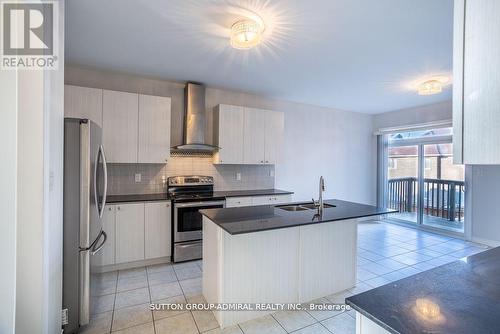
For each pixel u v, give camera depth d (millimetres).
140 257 3133
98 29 2275
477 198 4234
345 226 2604
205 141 3959
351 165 5512
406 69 3137
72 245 1905
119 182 3479
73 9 1971
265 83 3725
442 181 4855
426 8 1939
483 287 1022
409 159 5328
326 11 1984
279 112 4254
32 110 1393
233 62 2986
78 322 1933
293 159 4820
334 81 3602
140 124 3264
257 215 2312
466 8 487
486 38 457
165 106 3414
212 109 4016
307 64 3018
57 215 1697
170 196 3447
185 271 3062
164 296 2500
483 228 4156
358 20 2107
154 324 2078
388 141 5684
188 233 3342
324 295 2486
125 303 2373
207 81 3652
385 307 882
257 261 2146
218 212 2436
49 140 1490
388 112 5496
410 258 3527
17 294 1372
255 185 4445
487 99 453
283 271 2264
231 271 2049
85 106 2977
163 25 2205
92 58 2896
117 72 3332
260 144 4082
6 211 1309
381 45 2535
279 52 2707
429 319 813
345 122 5422
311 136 5008
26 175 1383
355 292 2590
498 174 4012
